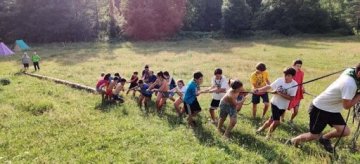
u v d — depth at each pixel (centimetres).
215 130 938
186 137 886
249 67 2414
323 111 723
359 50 3631
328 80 1916
